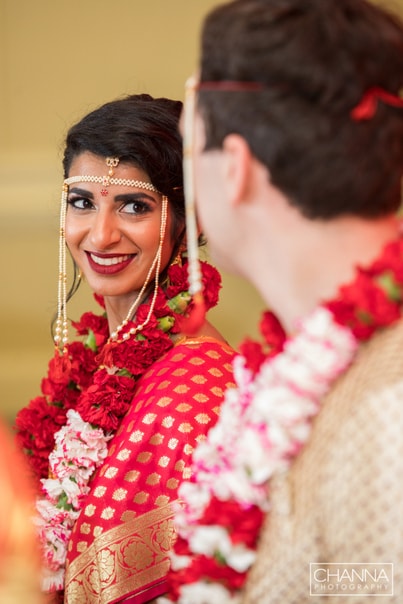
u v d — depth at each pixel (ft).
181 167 6.72
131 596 6.08
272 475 4.10
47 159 18.48
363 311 3.90
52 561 6.35
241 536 4.13
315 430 3.95
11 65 18.56
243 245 4.34
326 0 4.01
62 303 7.41
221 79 4.17
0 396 17.90
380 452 3.65
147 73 18.63
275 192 4.09
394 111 4.04
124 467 6.21
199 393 6.33
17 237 18.40
